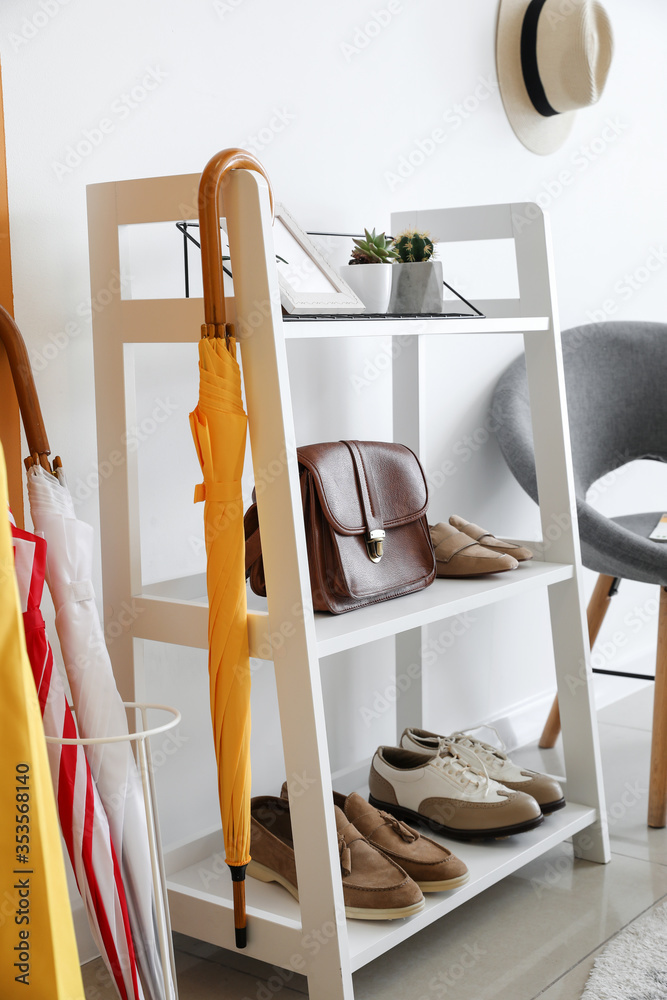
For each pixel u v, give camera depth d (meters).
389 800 1.41
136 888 0.99
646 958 1.19
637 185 2.32
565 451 1.46
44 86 1.13
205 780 1.40
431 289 1.39
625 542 1.53
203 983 1.17
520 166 1.94
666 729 1.58
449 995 1.14
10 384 1.10
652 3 2.30
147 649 1.30
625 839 1.56
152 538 1.32
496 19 1.84
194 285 1.34
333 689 1.59
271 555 1.02
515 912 1.33
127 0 1.21
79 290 1.18
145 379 1.29
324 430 1.56
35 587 0.94
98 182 1.20
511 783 1.40
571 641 1.46
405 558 1.27
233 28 1.36
